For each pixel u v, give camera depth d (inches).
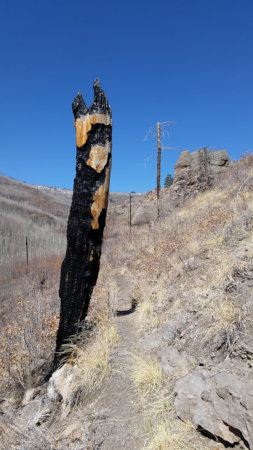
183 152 757.9
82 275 150.3
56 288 366.6
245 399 86.0
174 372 122.0
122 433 101.5
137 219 816.3
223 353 112.8
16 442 105.9
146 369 127.3
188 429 94.1
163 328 157.3
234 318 122.6
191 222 396.8
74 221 148.1
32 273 510.6
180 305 173.9
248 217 229.6
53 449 99.3
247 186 358.3
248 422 82.0
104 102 145.9
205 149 735.1
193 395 101.6
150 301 213.6
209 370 108.6
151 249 397.1
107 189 149.4
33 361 167.2
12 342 188.4
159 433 95.0
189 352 127.4
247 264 158.7
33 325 204.8
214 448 86.3
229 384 93.5
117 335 171.0
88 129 144.8
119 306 239.1
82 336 155.8
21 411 124.0
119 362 143.3
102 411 114.0
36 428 108.3
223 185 546.6
